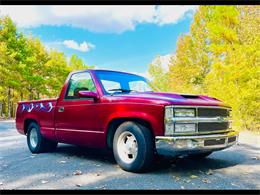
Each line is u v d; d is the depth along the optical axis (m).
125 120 4.83
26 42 33.69
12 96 38.12
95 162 5.59
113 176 4.45
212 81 14.34
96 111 5.19
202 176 4.46
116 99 4.87
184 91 18.44
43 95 40.06
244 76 12.40
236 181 4.20
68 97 5.98
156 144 4.25
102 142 5.10
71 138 5.80
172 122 4.18
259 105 11.42
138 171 4.57
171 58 27.58
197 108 4.45
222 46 15.66
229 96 12.34
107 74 5.76
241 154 6.61
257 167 5.16
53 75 39.91
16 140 9.51
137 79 6.28
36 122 6.96
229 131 5.09
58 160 5.83
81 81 5.81
